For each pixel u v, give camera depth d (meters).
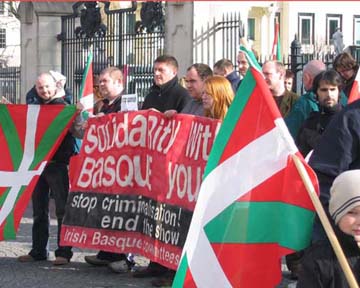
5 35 44.69
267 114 4.28
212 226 4.39
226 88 6.59
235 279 4.32
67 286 7.19
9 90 20.80
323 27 33.81
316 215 4.16
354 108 4.21
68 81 17.56
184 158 6.80
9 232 7.93
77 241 7.69
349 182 3.67
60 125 7.90
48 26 18.12
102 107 8.35
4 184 7.92
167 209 6.95
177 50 13.43
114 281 7.37
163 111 7.58
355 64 7.36
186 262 4.43
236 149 4.38
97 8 16.59
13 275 7.65
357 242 3.70
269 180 4.28
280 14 32.56
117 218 7.47
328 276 3.84
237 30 12.85
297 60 13.93
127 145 7.40
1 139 7.91
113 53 15.96
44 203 8.20
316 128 6.47
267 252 4.29
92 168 7.66
